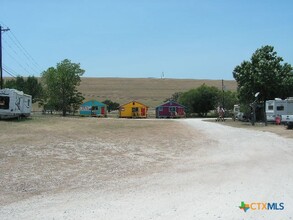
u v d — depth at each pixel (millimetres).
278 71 47688
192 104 78812
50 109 69000
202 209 8227
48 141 21250
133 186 11328
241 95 49031
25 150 17906
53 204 9250
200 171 13758
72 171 13953
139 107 69438
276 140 23875
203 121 48812
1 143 19625
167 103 71438
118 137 25109
